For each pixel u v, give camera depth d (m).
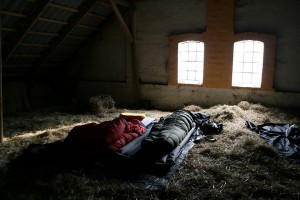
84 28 8.38
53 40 7.87
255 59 7.56
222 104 7.76
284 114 6.57
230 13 7.29
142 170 3.82
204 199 3.17
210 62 7.72
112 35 9.00
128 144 4.51
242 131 5.36
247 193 3.28
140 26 8.54
